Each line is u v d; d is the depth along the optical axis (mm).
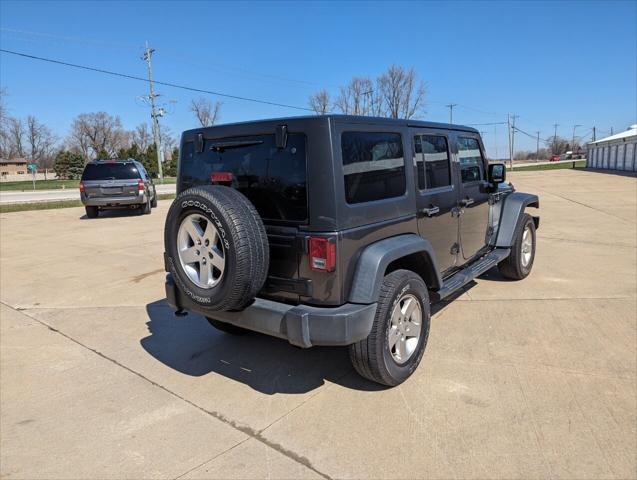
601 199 16016
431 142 3975
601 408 3016
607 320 4508
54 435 2945
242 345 4289
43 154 95500
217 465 2604
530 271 6348
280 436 2854
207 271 3070
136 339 4504
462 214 4488
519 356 3795
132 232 11250
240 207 2932
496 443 2691
